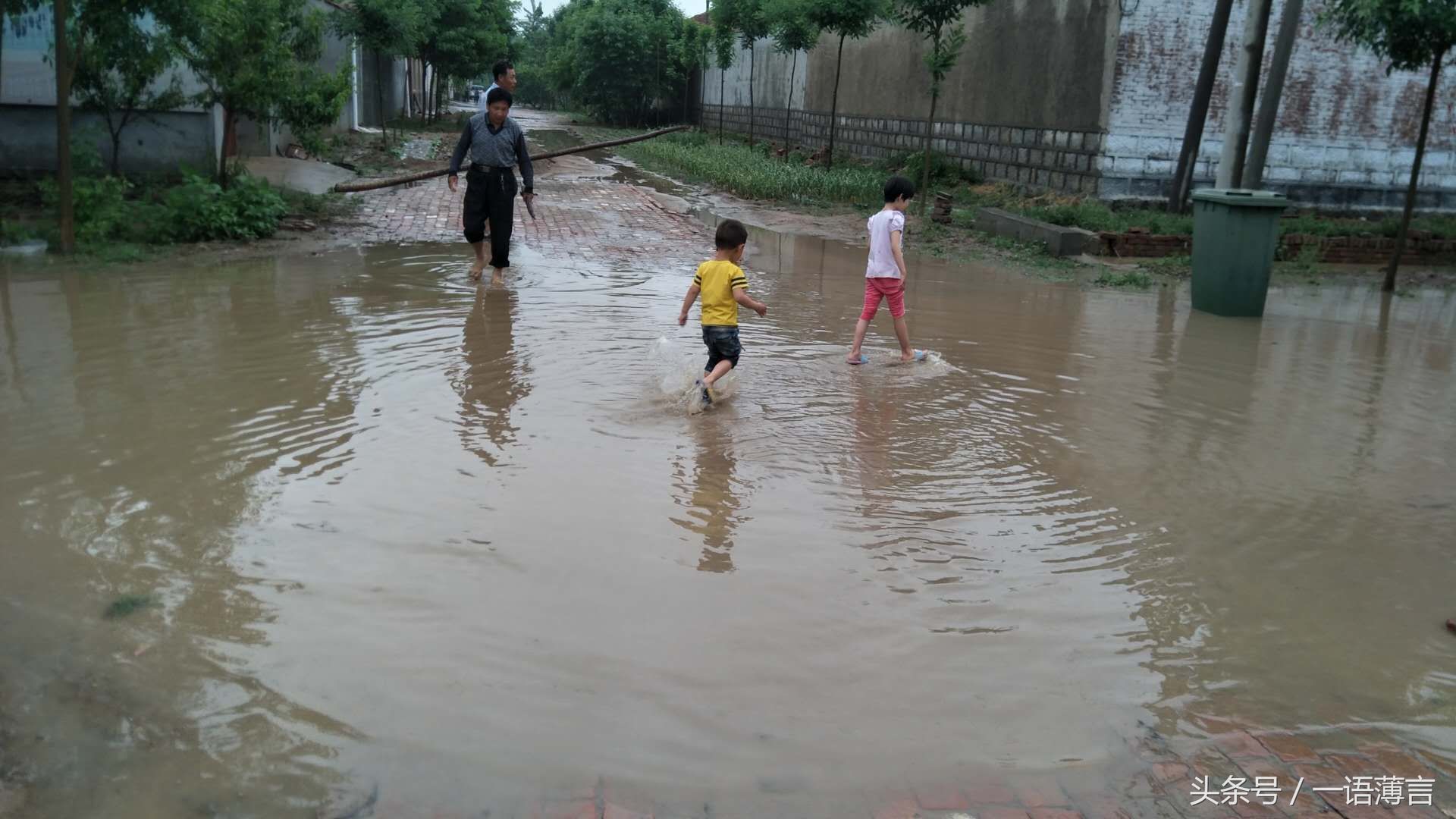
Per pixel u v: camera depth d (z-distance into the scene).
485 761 2.92
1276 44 15.65
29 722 3.02
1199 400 7.11
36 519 4.36
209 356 7.02
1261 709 3.38
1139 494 5.22
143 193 13.88
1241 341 9.25
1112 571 4.32
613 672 3.39
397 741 3.00
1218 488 5.36
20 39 14.20
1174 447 6.00
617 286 10.28
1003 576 4.22
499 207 9.89
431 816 2.70
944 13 17.97
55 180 12.14
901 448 5.73
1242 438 6.25
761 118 38.88
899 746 3.08
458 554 4.18
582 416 6.03
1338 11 12.41
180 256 11.01
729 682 3.36
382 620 3.66
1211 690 3.47
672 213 16.94
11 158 14.61
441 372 6.80
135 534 4.25
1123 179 18.56
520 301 9.29
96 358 6.87
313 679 3.29
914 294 11.10
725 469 5.28
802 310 9.75
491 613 3.73
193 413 5.80
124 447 5.22
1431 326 10.40
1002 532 4.66
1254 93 14.45
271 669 3.34
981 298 11.04
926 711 3.26
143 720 3.05
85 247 10.88
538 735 3.05
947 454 5.67
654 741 3.05
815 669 3.47
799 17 26.83
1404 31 11.84
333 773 2.86
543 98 73.38
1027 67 20.89
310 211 14.01
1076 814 2.82
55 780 2.79
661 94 50.09
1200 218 10.66
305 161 19.05
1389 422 6.69
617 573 4.07
